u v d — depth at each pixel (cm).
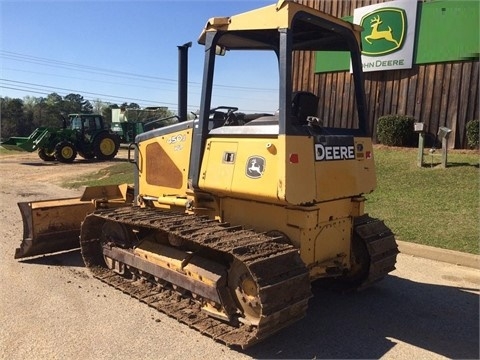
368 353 361
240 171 391
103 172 1639
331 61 1357
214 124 444
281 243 373
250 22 392
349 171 426
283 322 349
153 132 524
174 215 465
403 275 545
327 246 421
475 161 1009
